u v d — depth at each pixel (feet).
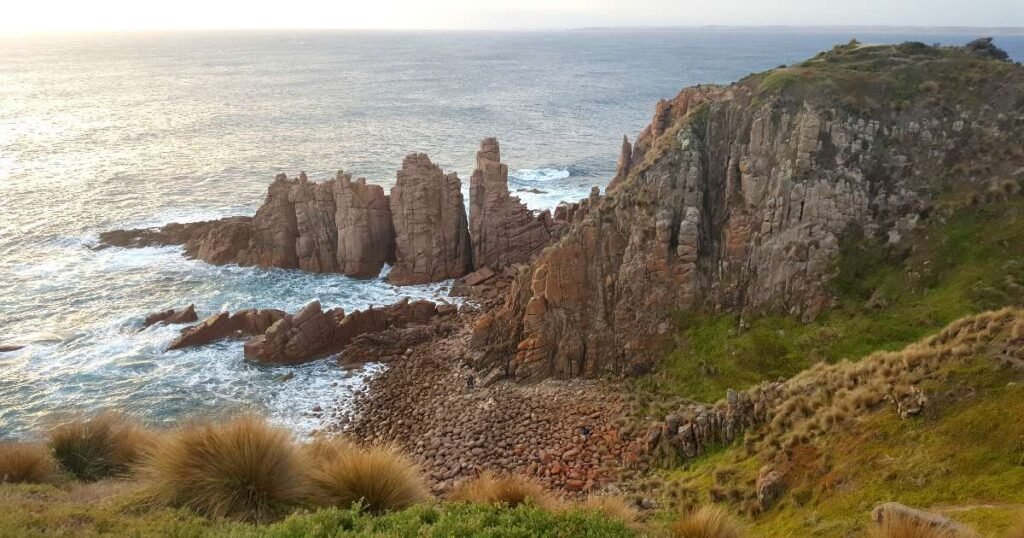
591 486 96.37
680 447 94.94
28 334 157.79
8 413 126.62
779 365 115.55
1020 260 112.27
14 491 47.75
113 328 161.99
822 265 125.70
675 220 136.15
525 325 139.13
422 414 128.16
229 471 45.60
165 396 134.72
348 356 151.64
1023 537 42.73
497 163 195.72
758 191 133.90
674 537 50.39
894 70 145.18
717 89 208.95
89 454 58.13
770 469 70.79
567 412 120.16
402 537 39.22
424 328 160.66
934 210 124.26
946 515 49.60
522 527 42.86
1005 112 132.16
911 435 61.98
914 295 116.47
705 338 126.21
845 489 60.54
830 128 133.59
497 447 112.37
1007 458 53.98
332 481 48.62
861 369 79.25
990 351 66.13
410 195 192.03
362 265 196.54
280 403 134.21
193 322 165.58
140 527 39.60
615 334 132.87
